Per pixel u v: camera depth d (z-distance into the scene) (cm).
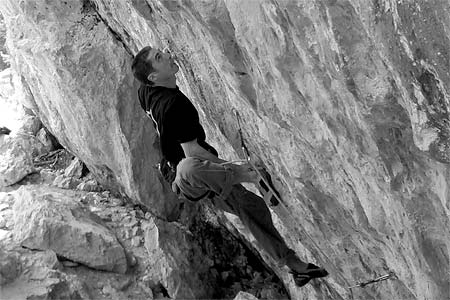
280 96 303
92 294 637
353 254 400
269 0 254
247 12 275
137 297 660
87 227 669
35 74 719
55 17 640
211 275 750
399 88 223
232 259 783
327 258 435
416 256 289
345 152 288
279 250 373
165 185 736
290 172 364
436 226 267
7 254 601
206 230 795
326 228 398
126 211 756
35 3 631
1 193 736
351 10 220
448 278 281
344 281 436
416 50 200
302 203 396
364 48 226
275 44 271
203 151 342
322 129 298
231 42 316
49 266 613
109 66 654
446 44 191
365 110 242
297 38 253
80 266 657
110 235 683
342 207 353
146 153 705
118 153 700
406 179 261
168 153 353
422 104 213
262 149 407
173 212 762
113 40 650
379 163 267
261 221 372
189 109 342
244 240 742
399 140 250
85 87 656
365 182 296
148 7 412
